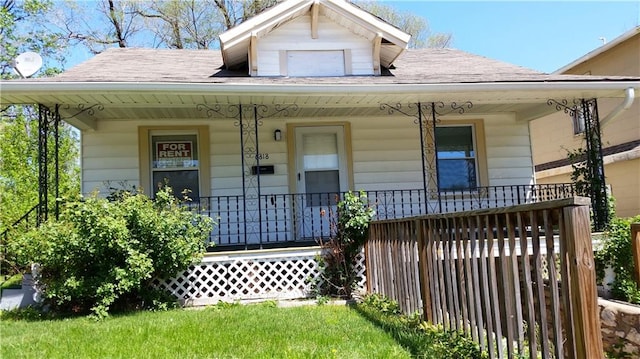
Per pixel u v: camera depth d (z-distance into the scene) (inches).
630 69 386.6
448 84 241.1
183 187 304.3
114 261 208.8
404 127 327.0
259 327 168.9
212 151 307.3
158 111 276.4
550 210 87.3
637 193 362.3
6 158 418.9
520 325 100.8
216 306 222.8
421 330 149.9
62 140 447.2
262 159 310.8
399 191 314.0
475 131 332.2
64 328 176.9
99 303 203.9
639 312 182.9
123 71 263.4
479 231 115.7
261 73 275.4
